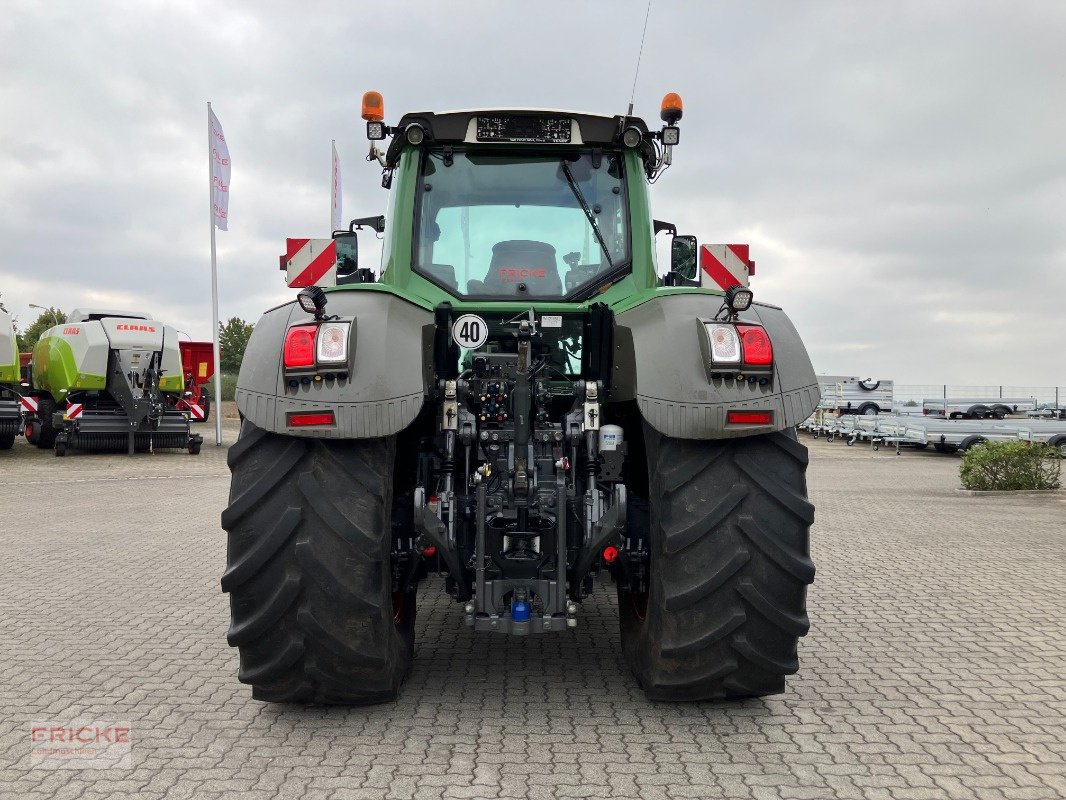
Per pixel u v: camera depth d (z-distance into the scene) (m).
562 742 3.42
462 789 3.00
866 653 4.75
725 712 3.78
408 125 4.28
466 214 4.33
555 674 4.32
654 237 4.50
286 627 3.40
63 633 5.12
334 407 3.30
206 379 22.94
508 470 3.79
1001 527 9.67
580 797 2.94
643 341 3.58
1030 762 3.26
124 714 3.76
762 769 3.18
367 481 3.41
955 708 3.86
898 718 3.72
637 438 4.20
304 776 3.11
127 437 18.89
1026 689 4.13
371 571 3.40
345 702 3.69
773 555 3.42
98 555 7.70
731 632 3.44
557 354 4.27
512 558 3.77
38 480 14.33
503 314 4.08
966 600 6.05
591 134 4.28
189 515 10.31
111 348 18.61
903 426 23.88
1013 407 30.73
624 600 4.29
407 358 3.42
